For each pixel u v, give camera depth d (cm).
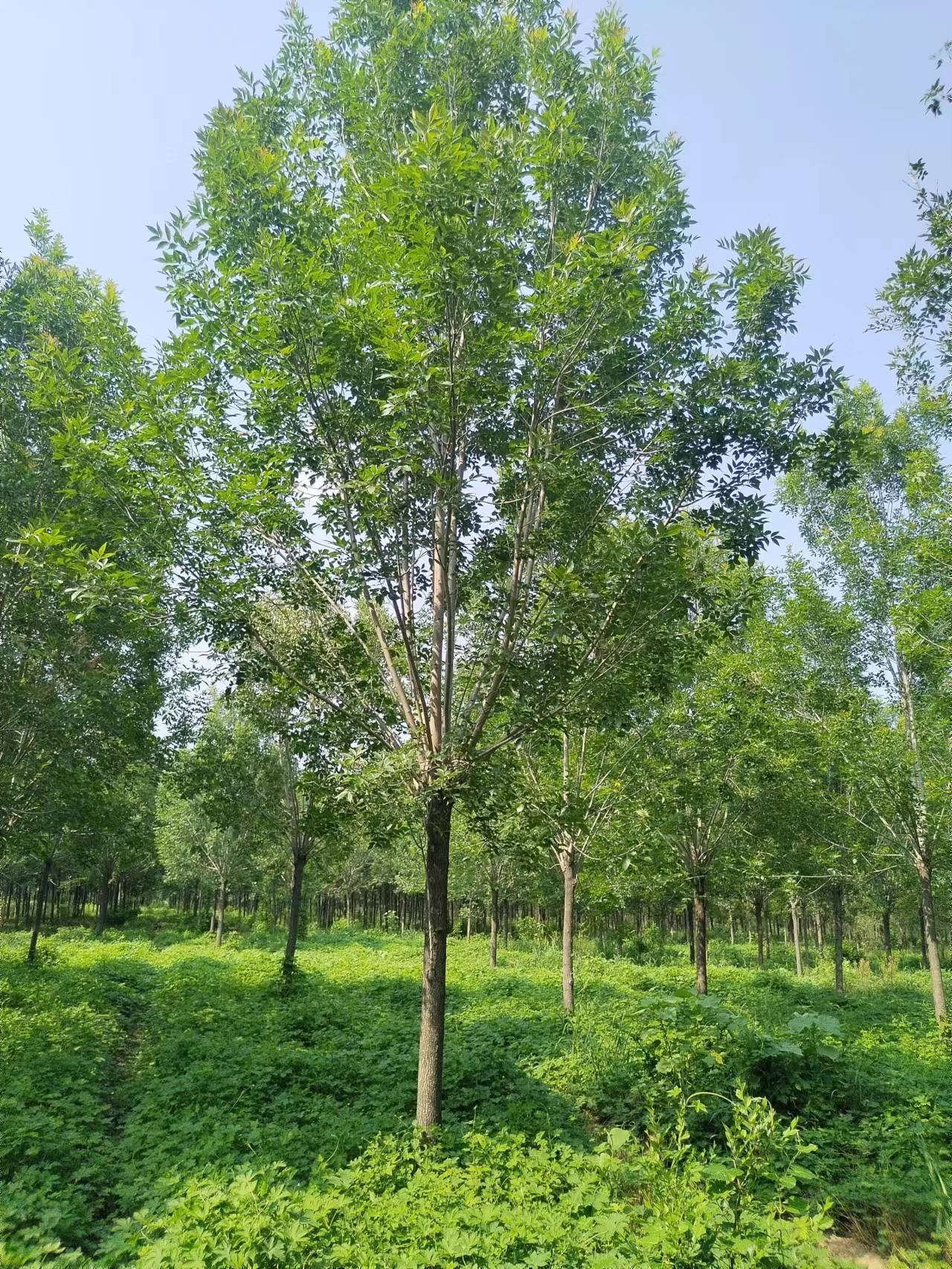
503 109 819
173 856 3269
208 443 733
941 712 1246
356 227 675
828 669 1620
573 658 729
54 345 809
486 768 688
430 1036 710
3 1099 744
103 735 1169
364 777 664
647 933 3017
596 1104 810
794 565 1661
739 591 756
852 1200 599
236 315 689
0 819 1151
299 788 788
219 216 700
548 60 769
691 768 1271
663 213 729
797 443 739
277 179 684
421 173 601
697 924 1481
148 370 724
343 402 730
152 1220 527
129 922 4334
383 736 769
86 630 1135
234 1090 832
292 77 819
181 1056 991
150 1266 422
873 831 1524
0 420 1056
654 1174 541
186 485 688
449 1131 689
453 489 696
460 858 2131
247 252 709
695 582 694
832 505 1717
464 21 797
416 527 794
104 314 739
